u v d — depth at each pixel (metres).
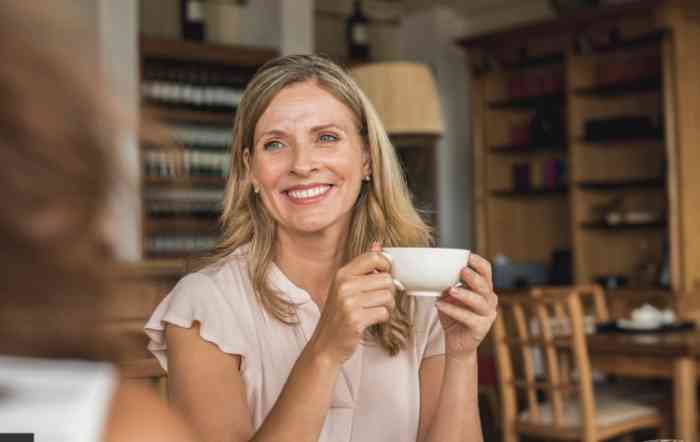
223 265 1.32
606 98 6.02
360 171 1.32
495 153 6.67
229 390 1.22
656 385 4.20
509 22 6.94
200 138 6.03
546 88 6.31
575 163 5.99
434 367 1.36
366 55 7.03
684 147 5.32
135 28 5.41
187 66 5.94
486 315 1.11
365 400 1.29
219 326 1.23
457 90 7.23
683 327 3.62
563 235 6.41
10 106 0.31
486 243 6.61
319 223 1.28
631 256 5.90
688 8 5.31
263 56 6.04
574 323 3.12
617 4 5.62
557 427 3.22
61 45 0.33
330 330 1.00
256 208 1.34
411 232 1.37
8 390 0.31
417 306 1.36
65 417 0.30
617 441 3.94
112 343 0.34
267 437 1.00
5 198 0.31
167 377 1.36
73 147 0.32
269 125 1.29
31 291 0.31
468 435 1.24
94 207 0.32
